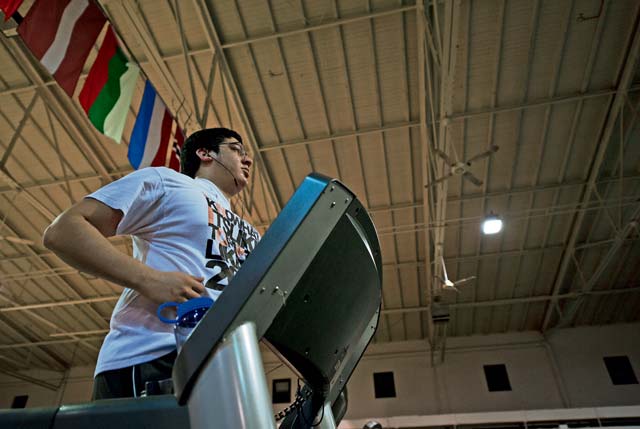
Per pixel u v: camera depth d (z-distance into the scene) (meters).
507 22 5.46
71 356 12.27
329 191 0.52
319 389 0.61
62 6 3.03
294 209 0.50
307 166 7.12
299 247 0.48
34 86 5.73
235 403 0.38
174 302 0.60
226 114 6.35
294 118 6.42
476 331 11.66
